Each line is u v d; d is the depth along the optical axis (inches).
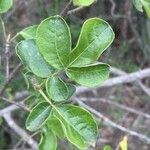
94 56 6.9
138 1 8.2
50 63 6.9
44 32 6.9
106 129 21.2
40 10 17.8
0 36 11.1
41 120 7.4
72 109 7.2
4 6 8.4
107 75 7.0
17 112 20.8
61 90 7.2
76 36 19.3
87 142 7.1
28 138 16.7
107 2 21.2
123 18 22.1
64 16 8.2
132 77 19.5
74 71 7.0
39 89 7.6
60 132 8.1
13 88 14.9
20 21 21.1
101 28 6.8
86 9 21.0
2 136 22.2
